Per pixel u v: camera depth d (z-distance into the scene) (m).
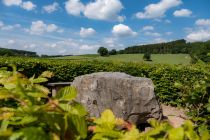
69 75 16.44
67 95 1.30
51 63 16.06
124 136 1.19
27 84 1.70
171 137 1.10
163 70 15.60
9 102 1.64
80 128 1.15
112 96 9.04
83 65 16.83
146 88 9.56
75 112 1.24
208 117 2.62
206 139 1.17
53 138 1.00
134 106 9.23
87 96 9.00
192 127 1.16
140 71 17.39
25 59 16.38
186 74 15.25
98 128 1.23
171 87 15.23
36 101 1.20
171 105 15.08
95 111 8.77
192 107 3.14
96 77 9.08
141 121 9.39
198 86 3.05
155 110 9.52
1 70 1.96
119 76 9.55
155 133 1.16
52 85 11.90
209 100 2.80
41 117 1.15
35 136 0.96
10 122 1.21
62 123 1.13
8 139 0.93
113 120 1.30
